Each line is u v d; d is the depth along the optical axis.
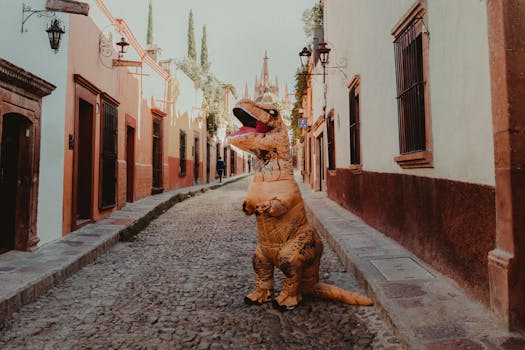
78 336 3.38
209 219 9.90
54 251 5.82
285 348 3.11
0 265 5.01
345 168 9.93
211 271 5.34
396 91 5.74
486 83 3.28
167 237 7.78
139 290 4.59
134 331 3.47
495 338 2.79
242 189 20.55
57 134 6.68
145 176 13.32
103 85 9.16
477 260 3.46
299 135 23.19
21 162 5.80
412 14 4.79
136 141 12.23
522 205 2.90
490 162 3.24
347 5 9.20
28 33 5.82
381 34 6.43
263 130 3.88
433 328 2.98
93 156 8.39
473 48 3.48
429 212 4.62
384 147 6.44
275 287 4.61
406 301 3.55
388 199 6.30
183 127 19.05
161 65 16.58
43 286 4.46
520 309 2.89
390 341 3.10
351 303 3.92
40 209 6.14
